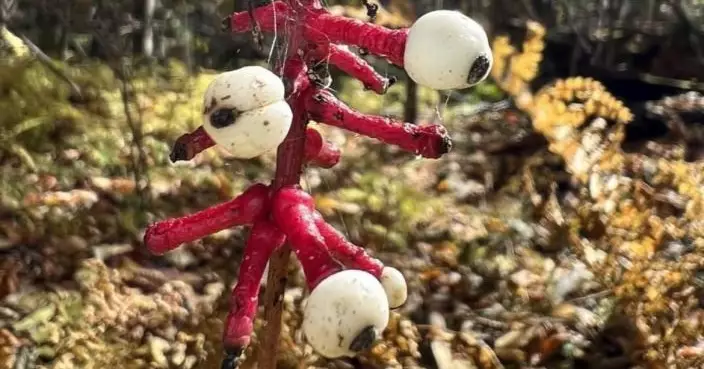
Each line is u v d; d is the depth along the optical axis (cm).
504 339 21
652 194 23
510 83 22
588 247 21
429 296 23
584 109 23
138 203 26
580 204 23
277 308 14
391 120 12
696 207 21
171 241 12
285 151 12
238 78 10
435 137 12
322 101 12
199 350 20
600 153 22
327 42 12
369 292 10
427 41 10
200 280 23
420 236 25
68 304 20
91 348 19
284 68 12
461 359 20
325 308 9
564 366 20
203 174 28
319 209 26
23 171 27
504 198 28
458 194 29
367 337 10
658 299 20
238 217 12
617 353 20
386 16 27
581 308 22
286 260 13
